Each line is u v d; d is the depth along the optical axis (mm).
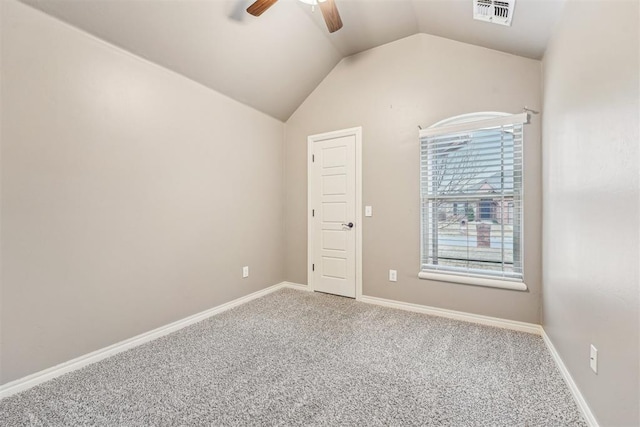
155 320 2375
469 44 2684
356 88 3312
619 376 1114
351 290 3373
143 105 2285
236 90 3039
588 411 1389
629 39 1056
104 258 2059
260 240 3494
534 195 2418
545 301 2260
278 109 3605
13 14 1641
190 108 2660
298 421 1432
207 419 1446
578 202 1539
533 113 2426
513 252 2537
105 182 2061
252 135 3373
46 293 1782
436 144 2859
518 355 2055
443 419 1439
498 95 2566
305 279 3750
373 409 1515
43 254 1771
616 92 1150
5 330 1631
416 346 2201
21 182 1682
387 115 3111
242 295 3238
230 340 2314
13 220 1657
